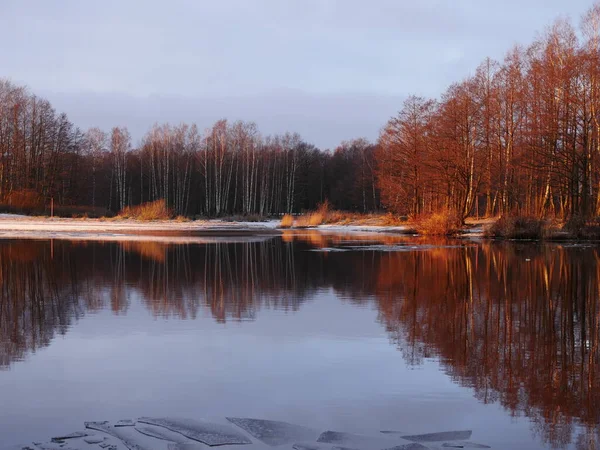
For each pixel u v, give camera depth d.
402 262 21.22
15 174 70.69
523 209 45.47
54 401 6.34
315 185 104.38
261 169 92.56
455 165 43.78
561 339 9.34
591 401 6.45
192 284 15.34
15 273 17.31
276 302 12.64
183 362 7.89
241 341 9.07
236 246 28.89
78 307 11.93
